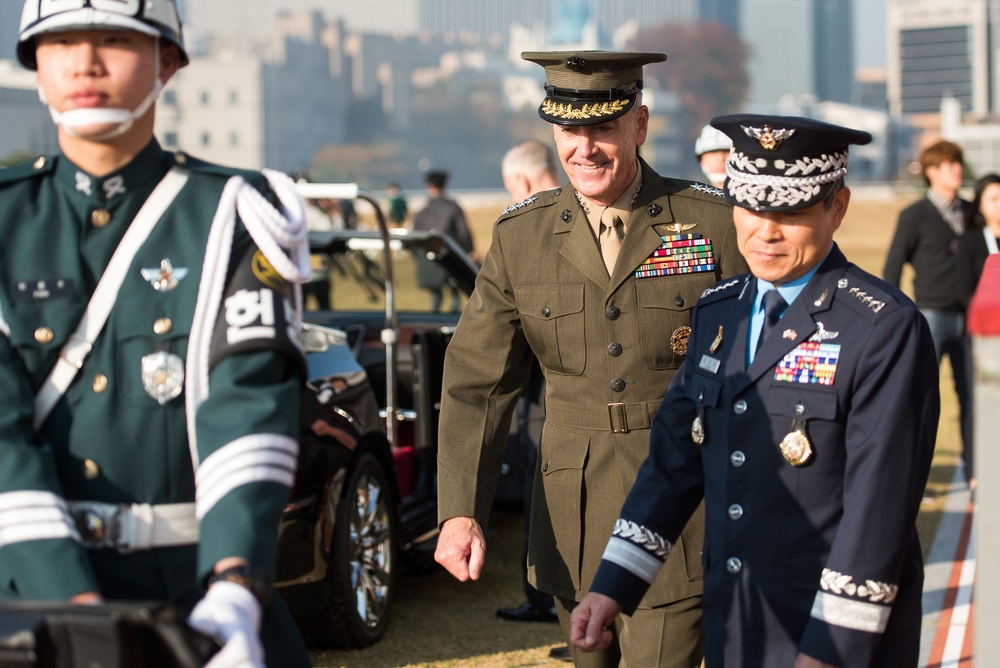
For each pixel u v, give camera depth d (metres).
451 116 165.75
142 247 1.98
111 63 1.95
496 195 86.62
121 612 1.60
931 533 6.42
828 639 2.31
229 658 1.64
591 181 3.04
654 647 2.96
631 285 3.04
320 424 4.56
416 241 5.93
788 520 2.43
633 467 3.03
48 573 1.77
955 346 7.54
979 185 7.27
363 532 4.86
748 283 2.63
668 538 2.61
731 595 2.48
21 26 1.99
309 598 4.51
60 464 1.94
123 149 1.99
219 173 2.04
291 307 2.01
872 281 2.47
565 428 3.09
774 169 2.41
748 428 2.48
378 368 6.01
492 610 5.38
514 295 3.14
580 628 2.54
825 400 2.40
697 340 2.66
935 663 4.55
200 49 143.62
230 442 1.85
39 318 1.94
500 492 5.90
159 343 1.94
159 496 1.95
